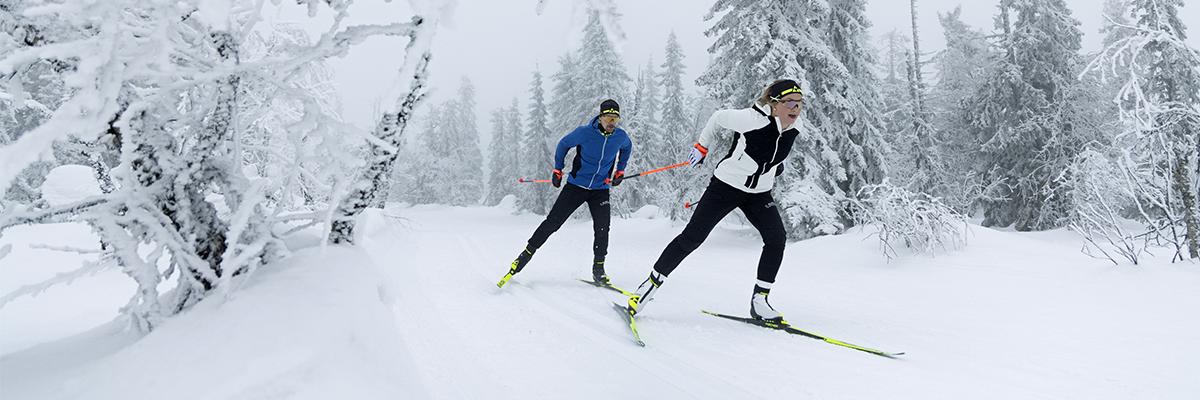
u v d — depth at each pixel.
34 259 5.56
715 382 2.44
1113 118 15.54
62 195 7.42
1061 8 16.80
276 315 1.32
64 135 0.96
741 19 10.88
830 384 2.45
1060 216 15.27
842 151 11.25
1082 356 2.88
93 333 1.74
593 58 23.64
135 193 1.46
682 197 12.88
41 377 1.31
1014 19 18.89
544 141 28.64
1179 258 4.88
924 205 6.86
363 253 1.92
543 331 3.13
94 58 0.96
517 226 20.72
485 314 3.43
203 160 1.55
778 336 3.27
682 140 24.69
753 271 6.17
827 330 3.48
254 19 1.47
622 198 22.34
